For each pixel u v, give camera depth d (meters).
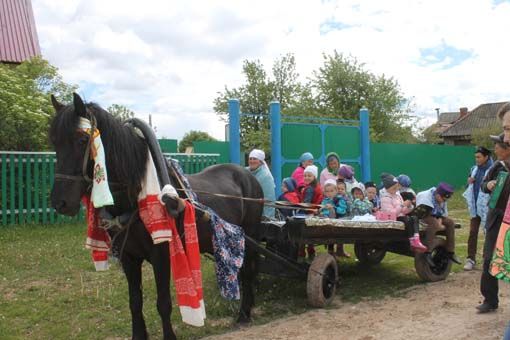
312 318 4.78
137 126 3.68
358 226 5.22
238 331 4.48
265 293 5.67
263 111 27.77
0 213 9.70
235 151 9.24
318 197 6.59
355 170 11.65
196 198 4.00
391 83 23.59
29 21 15.31
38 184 9.99
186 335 4.37
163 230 3.35
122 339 4.34
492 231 4.60
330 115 22.44
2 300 5.32
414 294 5.60
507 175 4.38
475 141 27.27
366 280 6.31
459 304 5.12
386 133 23.44
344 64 23.42
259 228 5.27
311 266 5.09
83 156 3.24
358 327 4.47
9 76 11.13
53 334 4.41
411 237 5.81
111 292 5.62
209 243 4.26
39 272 6.48
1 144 10.57
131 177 3.43
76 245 8.09
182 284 3.40
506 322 4.48
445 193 6.02
